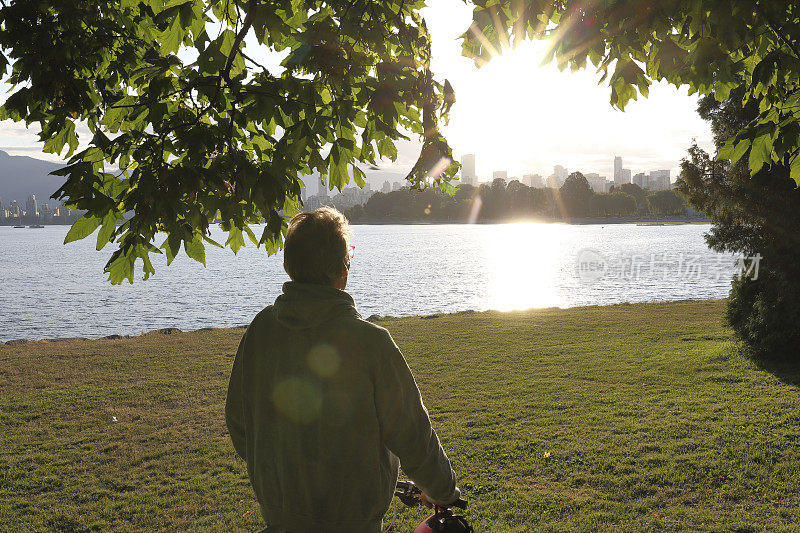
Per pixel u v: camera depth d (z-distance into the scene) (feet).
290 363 5.92
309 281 6.09
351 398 5.72
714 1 7.18
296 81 7.45
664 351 42.27
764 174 36.78
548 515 17.81
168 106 7.66
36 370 39.40
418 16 8.71
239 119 7.53
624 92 8.65
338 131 7.78
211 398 32.32
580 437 24.45
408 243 385.50
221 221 7.97
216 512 18.71
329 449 5.72
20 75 8.05
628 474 20.61
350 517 5.74
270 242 7.84
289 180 7.64
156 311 103.76
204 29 7.77
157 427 27.43
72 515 18.48
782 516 17.29
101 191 7.14
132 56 8.59
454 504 6.31
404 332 54.19
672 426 25.52
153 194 6.79
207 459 23.22
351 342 5.77
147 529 17.69
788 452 21.97
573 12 7.81
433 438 6.07
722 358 38.75
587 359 40.55
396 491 7.20
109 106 8.80
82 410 30.35
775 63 8.66
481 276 163.43
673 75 8.29
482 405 30.04
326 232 6.10
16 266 230.27
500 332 52.80
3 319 96.12
